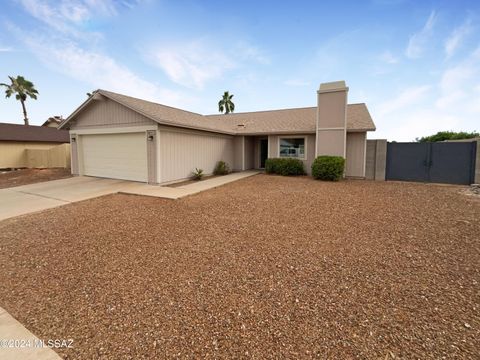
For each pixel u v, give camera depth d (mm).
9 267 3457
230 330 2182
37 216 5945
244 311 2438
